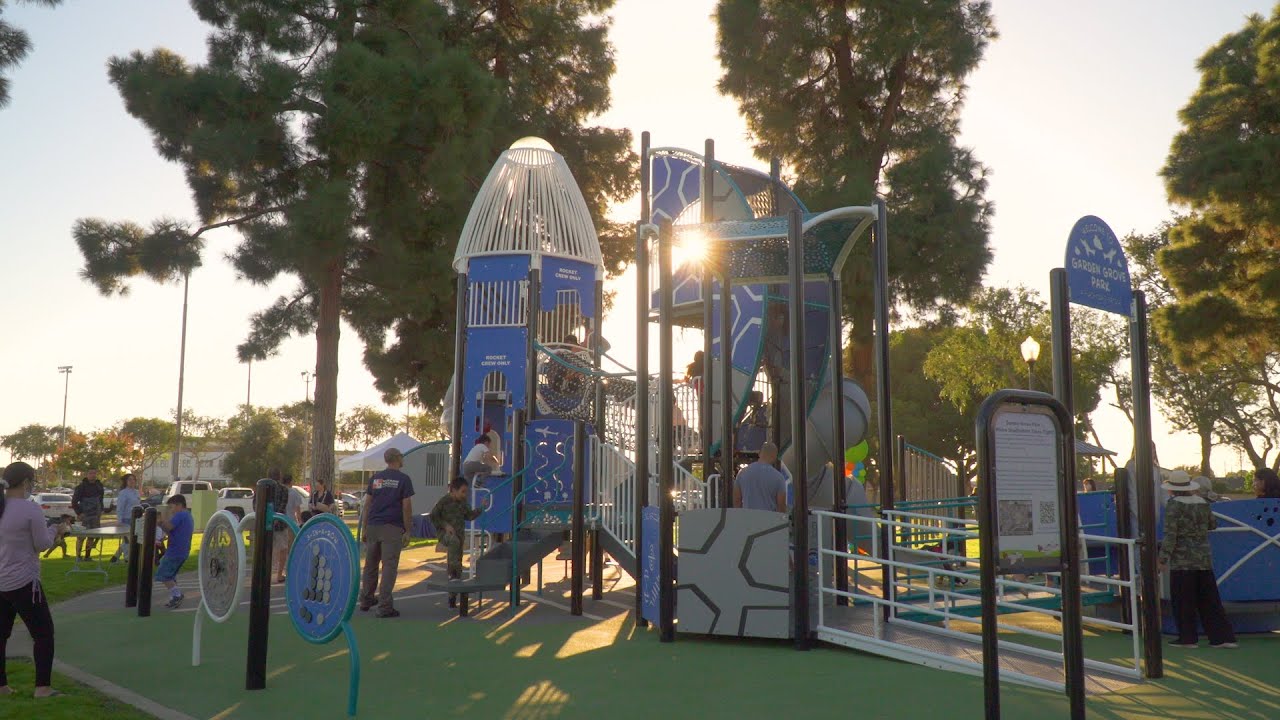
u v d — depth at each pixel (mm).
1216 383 46562
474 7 36000
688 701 7070
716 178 15016
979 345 45938
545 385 15141
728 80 32906
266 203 28672
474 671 8289
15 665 8484
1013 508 6375
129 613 12344
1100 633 10539
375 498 12055
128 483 20656
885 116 32938
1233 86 30234
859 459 23359
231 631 10688
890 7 30250
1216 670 8242
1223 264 30812
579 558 12055
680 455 14375
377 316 33094
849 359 32906
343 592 6887
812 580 11070
